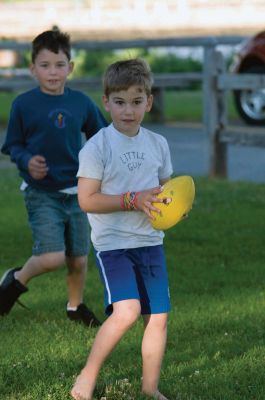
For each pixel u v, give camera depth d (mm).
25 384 10539
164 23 50500
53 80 12883
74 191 12984
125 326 9805
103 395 10195
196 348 11961
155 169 10273
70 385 10336
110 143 10094
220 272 16109
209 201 22891
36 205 12930
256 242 18547
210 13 50969
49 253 12773
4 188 25469
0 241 18938
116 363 11375
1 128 39906
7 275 13312
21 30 52312
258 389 10453
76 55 69500
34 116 12891
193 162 30562
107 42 35500
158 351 10148
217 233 19375
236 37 39125
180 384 10547
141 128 10375
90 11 54750
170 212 9617
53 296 14664
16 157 12773
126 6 53719
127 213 10055
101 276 10125
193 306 13898
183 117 44812
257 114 36719
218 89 27031
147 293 10125
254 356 11531
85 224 13195
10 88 38844
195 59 68000
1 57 72250
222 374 10914
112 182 10086
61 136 12898
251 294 14625
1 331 12773
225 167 27438
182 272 16172
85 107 13156
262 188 25094
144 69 10062
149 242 10180
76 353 11734
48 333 12594
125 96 9969
